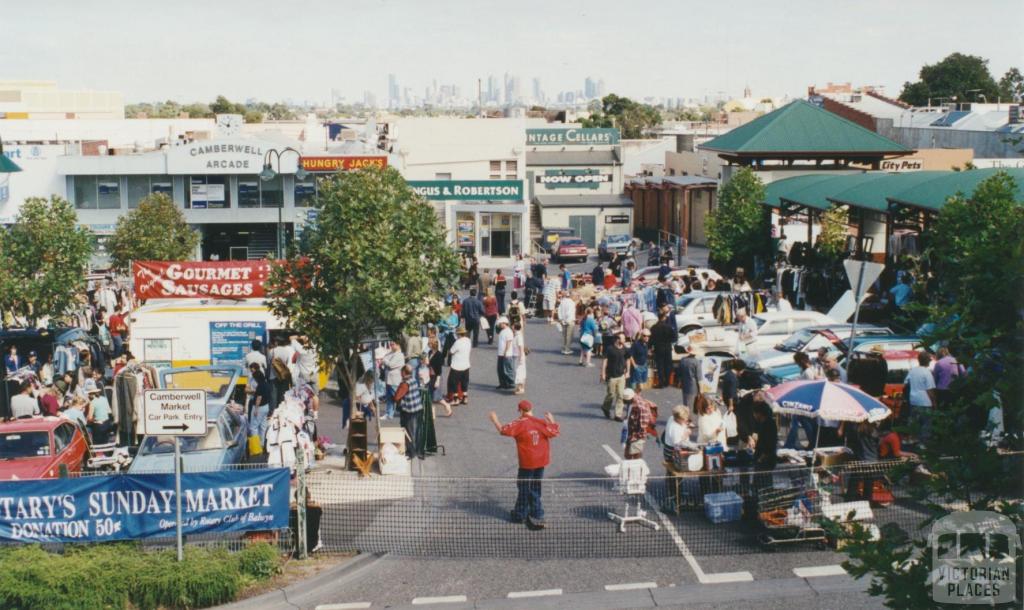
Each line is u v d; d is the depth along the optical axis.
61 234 28.86
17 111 95.88
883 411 14.73
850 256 34.00
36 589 12.41
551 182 74.94
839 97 87.50
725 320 27.36
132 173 50.59
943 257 9.49
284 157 50.50
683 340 25.77
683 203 66.25
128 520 13.91
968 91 121.06
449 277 20.83
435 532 14.94
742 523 14.99
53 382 21.86
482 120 64.31
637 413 15.85
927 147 72.00
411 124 64.00
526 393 24.34
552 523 15.16
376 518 15.52
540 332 33.31
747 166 45.66
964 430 8.51
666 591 12.77
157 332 24.00
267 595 12.97
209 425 17.02
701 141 88.62
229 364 23.78
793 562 13.59
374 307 17.92
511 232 54.47
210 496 13.95
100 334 27.89
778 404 14.88
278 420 16.64
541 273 38.38
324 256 18.12
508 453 19.09
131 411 20.38
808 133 47.84
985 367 8.47
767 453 15.17
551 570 13.53
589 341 27.47
